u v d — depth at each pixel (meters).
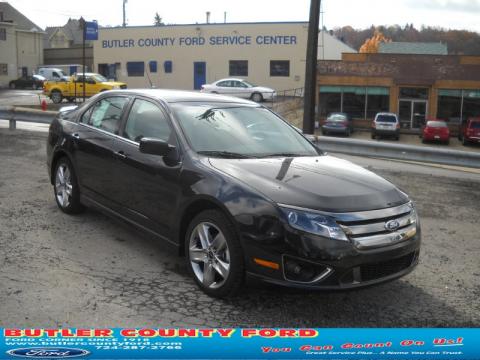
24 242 5.19
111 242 5.32
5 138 12.69
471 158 10.25
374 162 12.50
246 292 4.29
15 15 69.25
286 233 3.61
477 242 5.95
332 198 3.76
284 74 46.62
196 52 48.91
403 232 3.91
